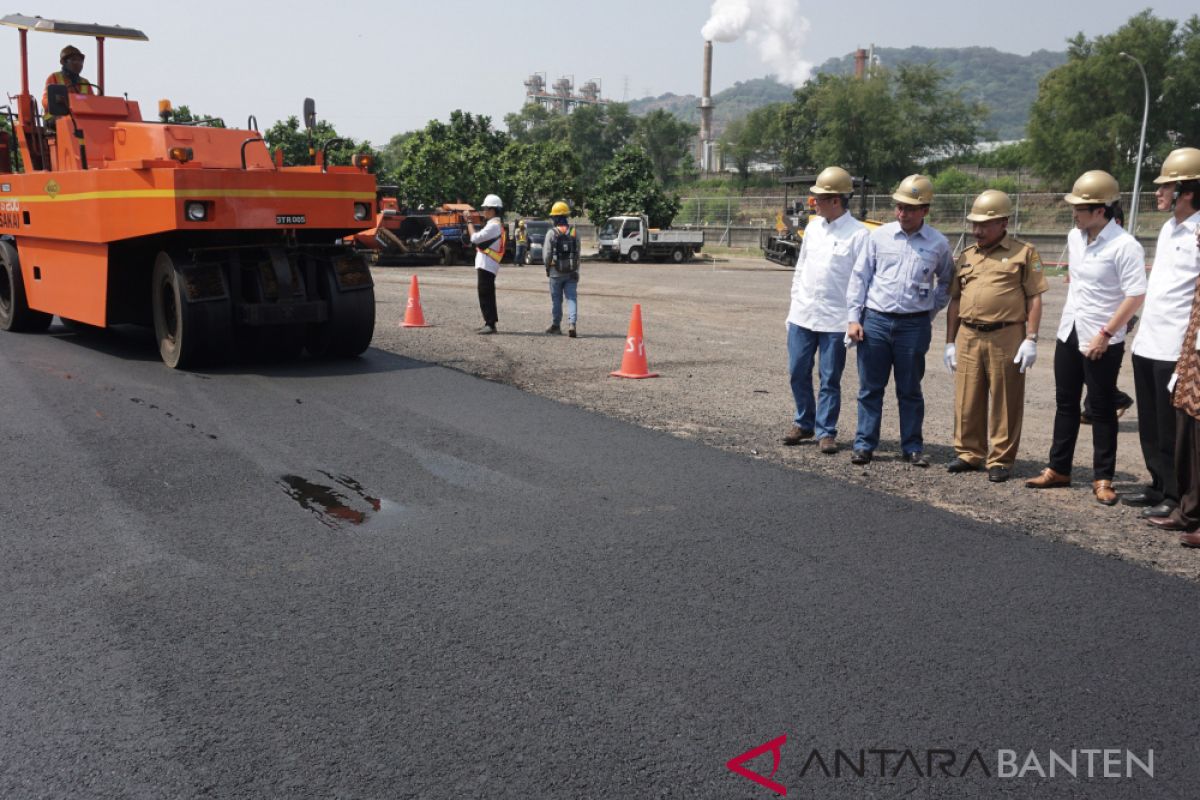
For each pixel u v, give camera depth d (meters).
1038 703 3.46
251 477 6.14
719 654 3.78
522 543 5.00
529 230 35.59
